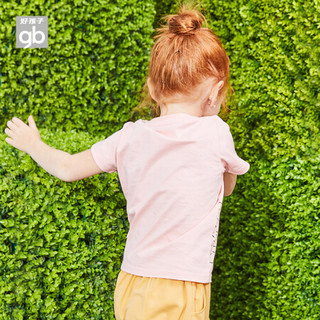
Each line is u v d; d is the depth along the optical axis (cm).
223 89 216
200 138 197
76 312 257
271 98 319
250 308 329
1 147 252
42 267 248
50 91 382
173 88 203
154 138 199
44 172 246
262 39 323
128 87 396
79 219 257
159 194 196
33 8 367
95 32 381
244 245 336
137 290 195
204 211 198
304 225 300
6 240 242
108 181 259
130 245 203
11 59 371
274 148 312
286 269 307
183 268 191
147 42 398
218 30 366
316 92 299
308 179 297
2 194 238
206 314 199
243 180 337
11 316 244
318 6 289
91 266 259
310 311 299
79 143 275
